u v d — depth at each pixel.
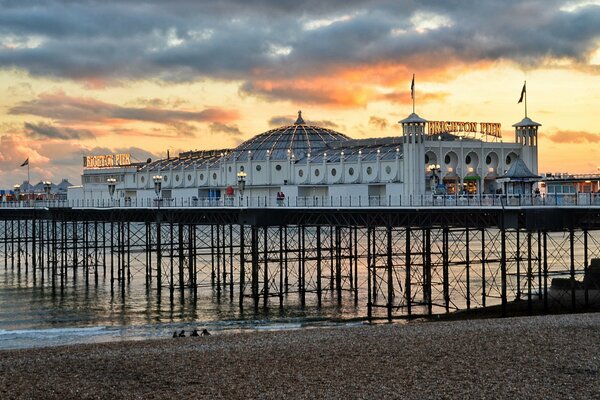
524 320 62.78
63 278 123.88
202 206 103.19
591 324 58.84
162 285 114.00
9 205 148.25
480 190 106.44
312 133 148.75
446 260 84.19
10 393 44.88
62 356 53.88
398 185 107.88
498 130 116.31
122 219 118.25
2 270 144.00
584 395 41.72
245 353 52.62
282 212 94.44
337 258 95.38
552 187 105.25
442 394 42.34
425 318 80.38
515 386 43.31
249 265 134.25
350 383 44.78
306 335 59.91
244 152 145.00
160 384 46.00
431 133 111.62
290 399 42.34
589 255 149.62
